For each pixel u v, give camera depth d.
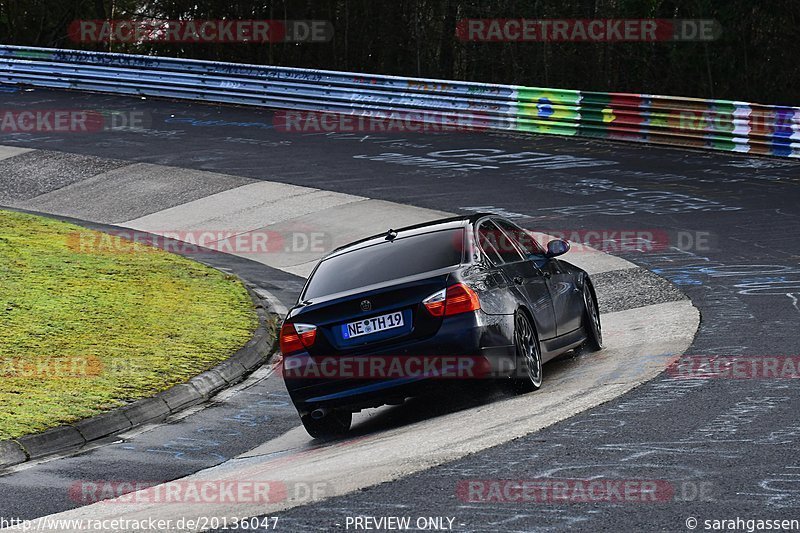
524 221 66.69
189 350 43.78
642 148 88.62
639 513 18.50
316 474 24.58
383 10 167.00
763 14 140.62
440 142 95.25
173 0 170.25
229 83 116.81
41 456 31.34
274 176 85.31
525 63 161.00
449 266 30.78
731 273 50.00
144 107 116.12
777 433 23.34
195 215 77.38
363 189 79.25
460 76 168.62
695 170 78.44
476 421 28.14
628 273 53.09
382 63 169.88
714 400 27.06
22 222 74.00
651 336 39.22
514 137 96.38
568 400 29.02
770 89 141.12
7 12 184.00
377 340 29.83
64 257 62.91
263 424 34.53
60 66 126.25
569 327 35.75
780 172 75.56
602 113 93.00
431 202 73.88
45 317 48.50
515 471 21.88
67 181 89.00
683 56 145.12
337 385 30.03
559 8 156.75
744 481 19.91
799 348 33.38
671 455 22.11
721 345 35.12
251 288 59.12
